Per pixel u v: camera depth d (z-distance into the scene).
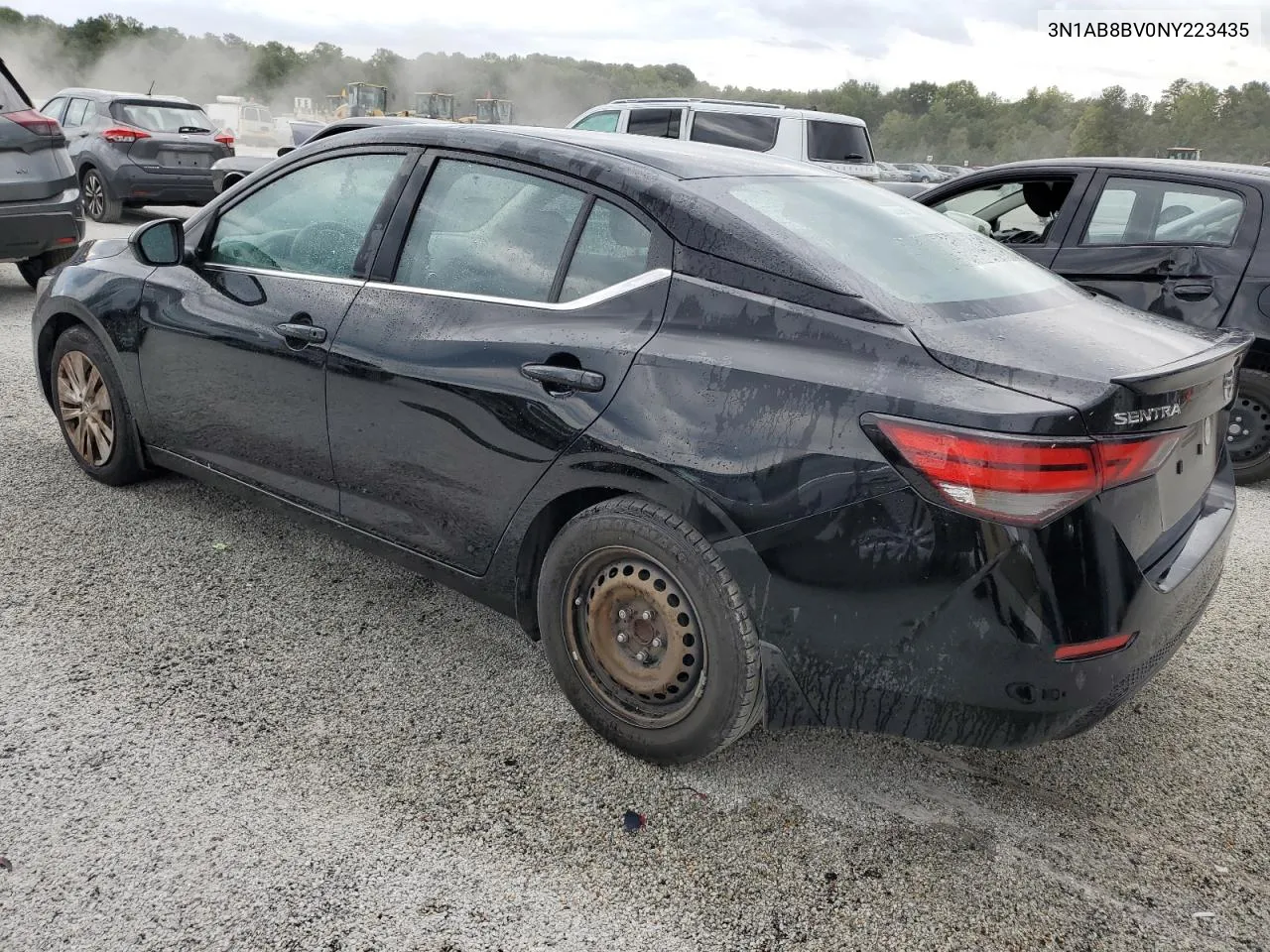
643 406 2.50
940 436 2.13
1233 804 2.72
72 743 2.66
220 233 3.72
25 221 7.27
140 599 3.46
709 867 2.37
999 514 2.11
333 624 3.40
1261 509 5.17
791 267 2.47
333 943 2.07
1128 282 5.50
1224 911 2.32
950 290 2.60
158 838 2.34
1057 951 2.17
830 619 2.32
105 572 3.63
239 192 3.70
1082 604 2.18
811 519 2.28
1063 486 2.10
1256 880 2.43
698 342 2.50
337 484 3.30
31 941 2.03
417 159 3.19
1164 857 2.50
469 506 2.91
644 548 2.54
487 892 2.24
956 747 2.93
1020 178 6.10
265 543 3.96
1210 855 2.51
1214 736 3.04
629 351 2.56
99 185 12.91
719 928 2.18
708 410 2.41
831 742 2.91
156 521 4.08
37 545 3.79
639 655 2.67
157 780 2.54
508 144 3.02
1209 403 2.47
